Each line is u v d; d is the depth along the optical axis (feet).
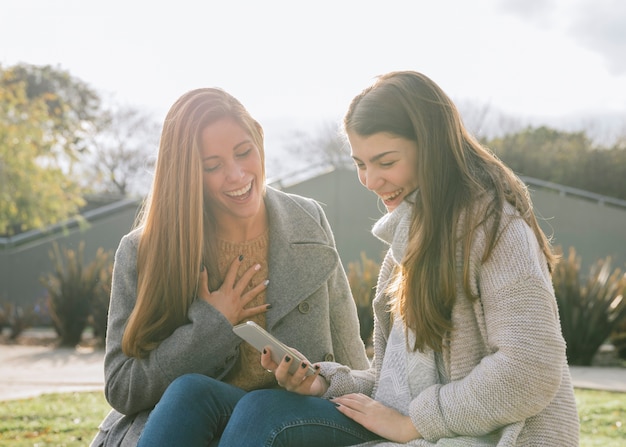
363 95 7.42
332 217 52.70
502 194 6.88
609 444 15.51
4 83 58.80
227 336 8.38
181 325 8.59
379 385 7.61
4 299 55.42
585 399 20.89
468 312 6.88
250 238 9.14
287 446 6.92
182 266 8.39
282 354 7.32
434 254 6.95
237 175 8.40
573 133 85.71
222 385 7.55
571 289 31.32
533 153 74.74
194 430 7.17
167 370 8.22
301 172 53.06
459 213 6.89
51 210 53.62
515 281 6.50
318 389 7.96
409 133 7.15
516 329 6.44
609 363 30.89
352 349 9.87
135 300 8.79
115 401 8.55
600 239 54.39
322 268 9.31
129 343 8.36
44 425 18.15
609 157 72.90
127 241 8.98
